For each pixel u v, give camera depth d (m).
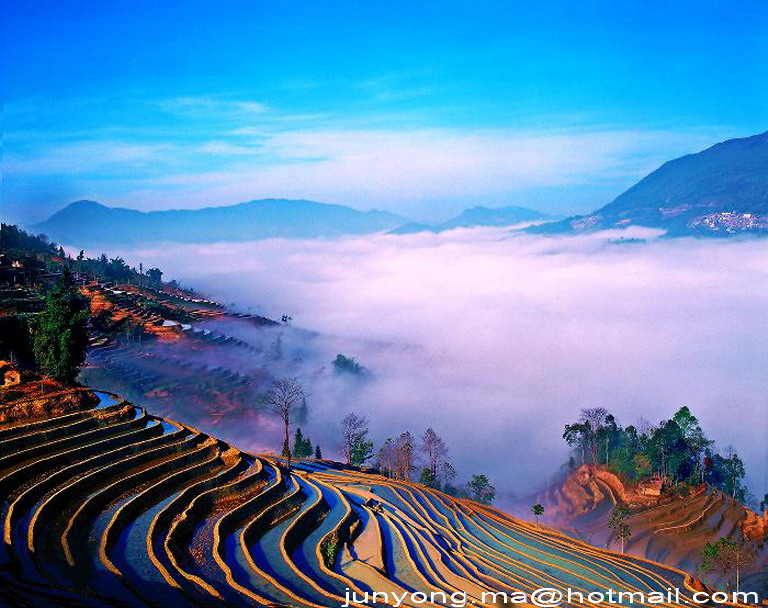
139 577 58.78
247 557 69.06
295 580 66.56
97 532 66.69
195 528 74.06
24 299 198.88
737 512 165.50
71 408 90.88
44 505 67.31
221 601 56.78
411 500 116.50
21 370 97.62
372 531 86.62
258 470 91.88
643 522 164.38
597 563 105.19
